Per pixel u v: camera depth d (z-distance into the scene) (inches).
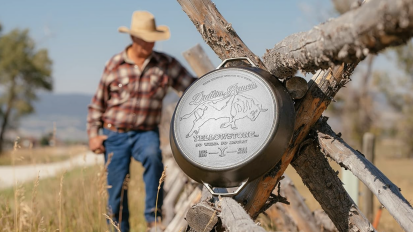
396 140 1206.9
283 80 83.4
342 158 78.1
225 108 79.4
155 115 160.2
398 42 50.5
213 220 80.8
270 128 74.6
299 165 85.9
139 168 308.5
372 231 84.2
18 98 2025.1
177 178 201.0
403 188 260.5
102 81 160.2
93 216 152.5
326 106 82.4
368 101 1205.7
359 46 53.5
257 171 74.9
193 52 154.0
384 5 47.2
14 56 1978.3
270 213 146.6
